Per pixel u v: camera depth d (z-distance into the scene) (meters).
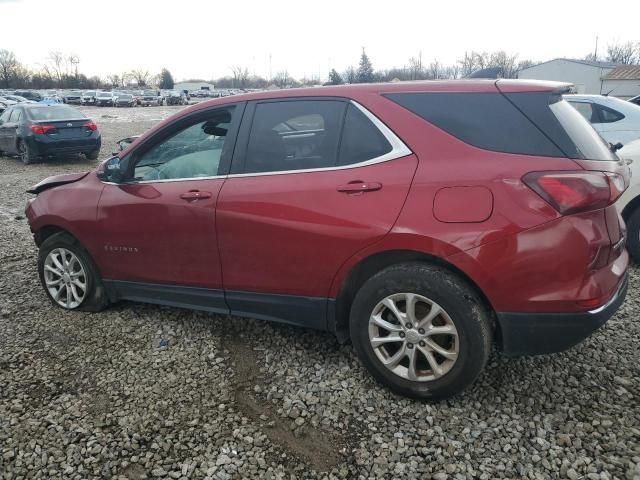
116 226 3.87
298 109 3.27
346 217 2.94
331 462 2.57
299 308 3.26
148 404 3.06
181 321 4.11
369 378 3.23
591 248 2.57
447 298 2.74
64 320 4.18
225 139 3.48
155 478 2.50
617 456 2.51
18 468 2.57
